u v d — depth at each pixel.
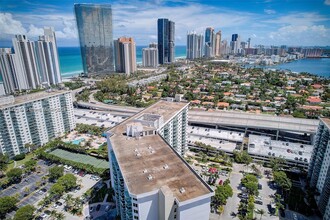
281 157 149.00
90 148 174.75
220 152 161.88
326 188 104.06
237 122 195.50
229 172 144.12
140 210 71.00
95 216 110.38
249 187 118.56
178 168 81.94
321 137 119.31
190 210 68.06
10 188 134.00
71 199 116.31
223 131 191.88
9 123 158.50
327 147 109.69
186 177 76.81
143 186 72.06
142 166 83.06
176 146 147.62
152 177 76.50
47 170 151.25
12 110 159.50
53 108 190.38
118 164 84.31
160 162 85.69
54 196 124.25
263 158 154.38
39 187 134.38
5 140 157.88
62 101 198.50
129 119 131.62
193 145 171.88
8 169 151.25
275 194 121.81
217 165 151.62
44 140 185.50
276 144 168.38
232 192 117.62
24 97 180.75
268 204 116.56
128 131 109.56
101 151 166.25
